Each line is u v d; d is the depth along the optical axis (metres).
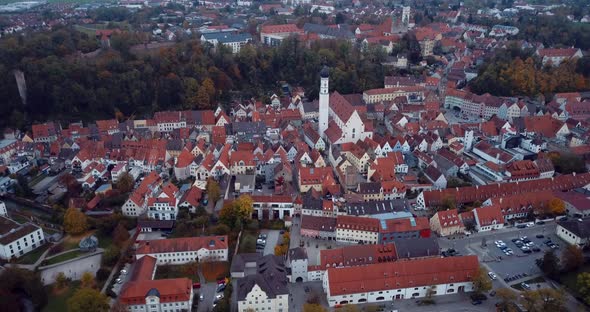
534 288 188.50
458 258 188.25
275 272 183.00
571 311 176.62
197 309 178.50
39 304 178.75
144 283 175.50
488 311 177.38
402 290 184.12
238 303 172.38
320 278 195.38
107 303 171.38
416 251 199.38
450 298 185.12
